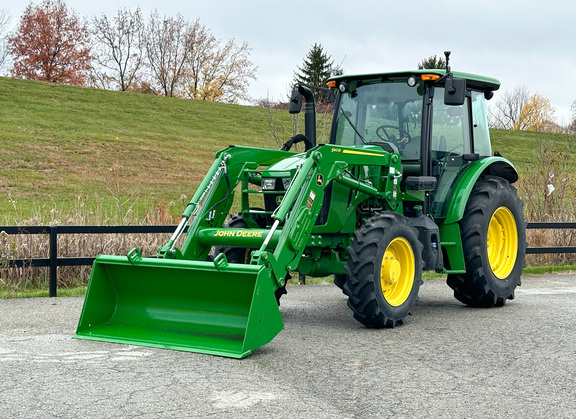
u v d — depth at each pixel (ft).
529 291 32.45
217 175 23.49
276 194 24.07
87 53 170.91
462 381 16.70
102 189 71.67
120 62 181.37
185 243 22.30
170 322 20.31
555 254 44.37
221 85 180.86
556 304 28.37
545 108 194.39
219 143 106.73
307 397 15.21
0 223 41.63
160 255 21.29
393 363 18.29
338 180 22.75
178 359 18.12
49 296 29.66
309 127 25.64
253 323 18.39
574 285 34.78
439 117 26.32
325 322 24.13
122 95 130.82
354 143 27.02
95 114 112.68
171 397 14.97
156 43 180.86
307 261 24.64
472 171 26.94
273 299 19.08
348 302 22.33
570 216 46.14
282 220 20.62
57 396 14.96
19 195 64.49
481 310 26.86
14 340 20.36
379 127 26.53
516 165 106.32
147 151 93.71
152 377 16.46
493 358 18.97
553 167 48.78
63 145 89.10
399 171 25.03
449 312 26.37
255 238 21.52
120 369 17.11
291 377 16.78
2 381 16.03
